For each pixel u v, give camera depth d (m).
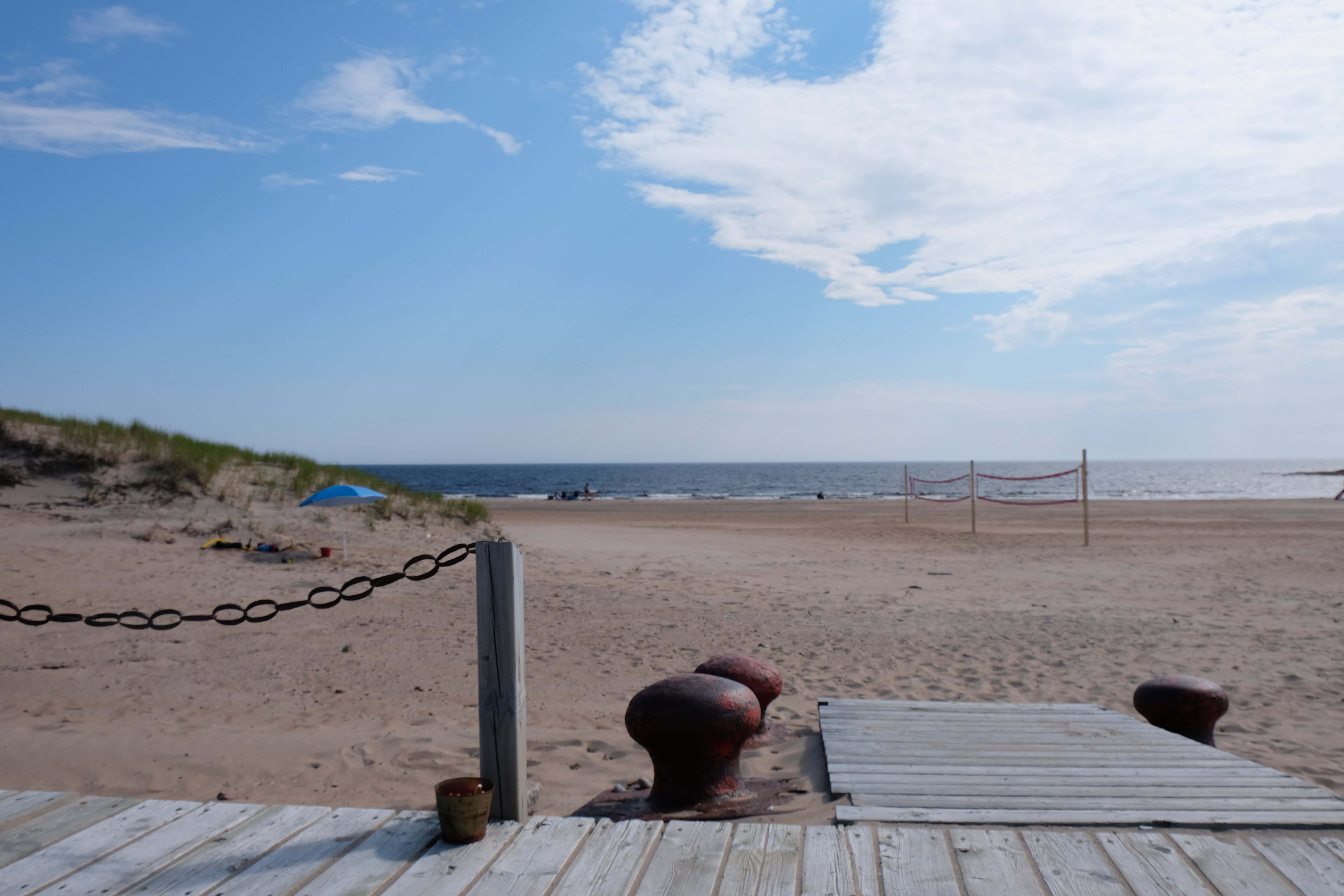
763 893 2.96
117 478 15.22
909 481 67.12
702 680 4.51
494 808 3.56
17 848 3.35
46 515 13.73
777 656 8.68
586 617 10.57
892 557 17.77
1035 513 31.06
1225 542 20.11
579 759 5.51
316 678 7.51
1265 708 6.88
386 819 3.61
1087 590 13.33
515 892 2.95
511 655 3.53
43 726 6.05
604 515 31.55
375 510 16.67
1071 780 4.27
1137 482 90.19
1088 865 3.19
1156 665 8.36
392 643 8.84
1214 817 3.64
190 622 9.35
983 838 3.46
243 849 3.33
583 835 3.43
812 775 4.73
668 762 4.45
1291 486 78.50
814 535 22.69
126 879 3.08
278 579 11.82
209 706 6.65
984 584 14.00
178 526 13.98
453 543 15.81
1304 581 14.13
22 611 4.42
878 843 3.40
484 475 143.75
